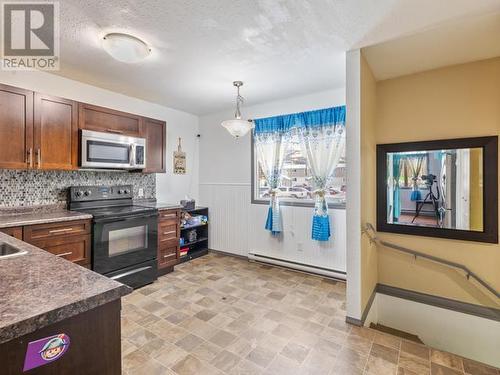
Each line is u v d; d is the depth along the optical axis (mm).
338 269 3279
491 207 2447
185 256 3977
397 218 2891
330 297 2799
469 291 2588
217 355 1880
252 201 4031
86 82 3080
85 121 2865
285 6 1738
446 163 2645
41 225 2318
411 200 2818
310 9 1769
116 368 934
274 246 3811
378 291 3021
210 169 4523
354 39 2141
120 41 2057
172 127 4203
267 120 3805
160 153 3676
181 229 4004
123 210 3029
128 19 1869
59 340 802
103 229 2711
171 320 2328
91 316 875
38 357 761
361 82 2328
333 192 3365
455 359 1853
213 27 1972
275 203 3695
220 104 3947
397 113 2920
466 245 2574
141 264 3059
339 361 1829
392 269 2969
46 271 1058
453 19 1865
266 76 2914
